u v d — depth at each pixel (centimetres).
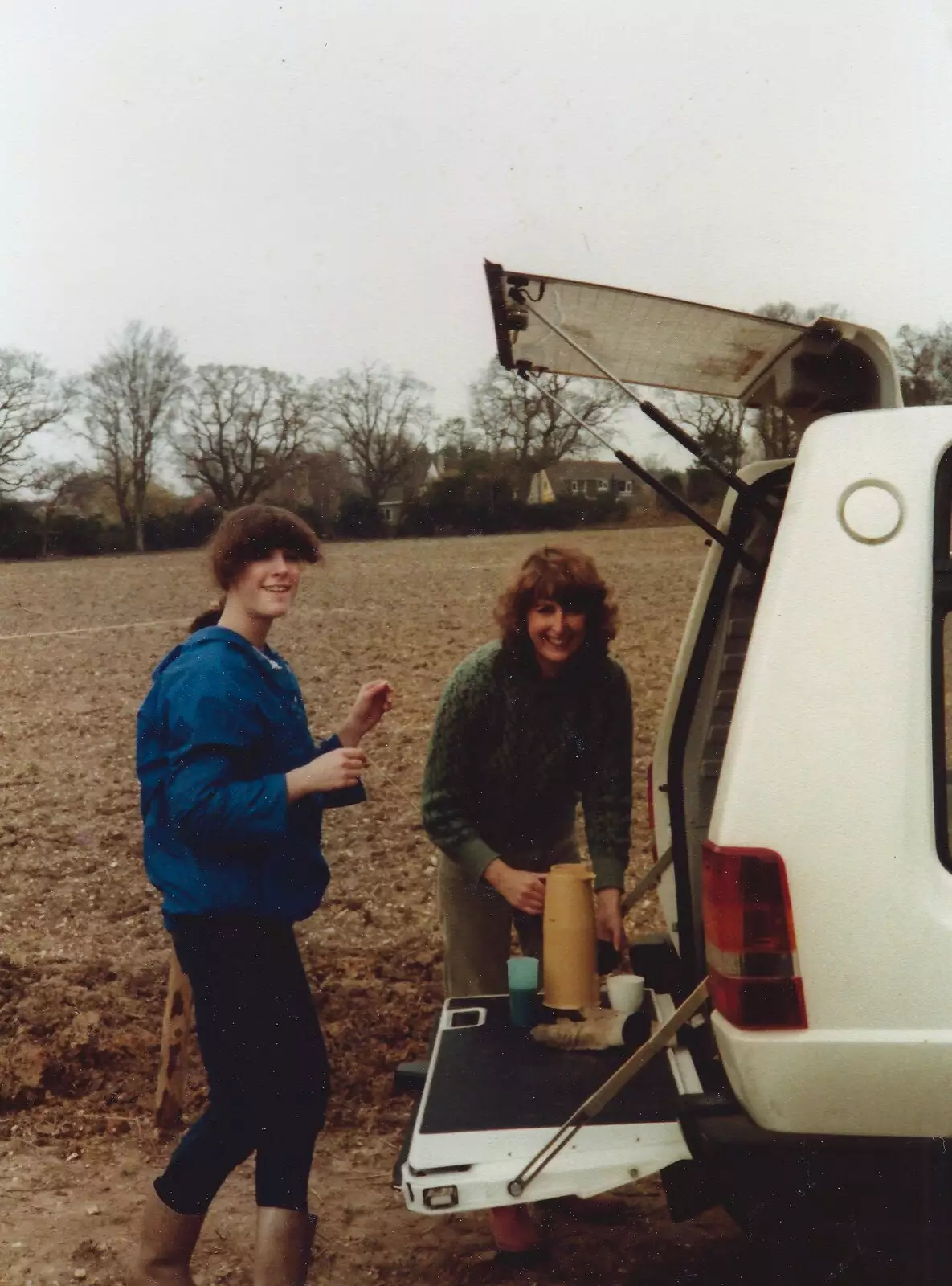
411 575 2394
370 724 300
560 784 323
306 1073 265
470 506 2908
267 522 277
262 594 278
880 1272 224
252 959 261
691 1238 320
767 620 227
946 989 216
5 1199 352
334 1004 483
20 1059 429
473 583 2264
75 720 1306
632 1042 280
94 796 984
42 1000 484
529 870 329
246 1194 358
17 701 1415
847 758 221
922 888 218
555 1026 287
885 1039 217
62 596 2356
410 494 2977
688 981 301
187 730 257
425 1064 286
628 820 330
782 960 220
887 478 226
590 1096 258
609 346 305
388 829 831
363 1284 303
